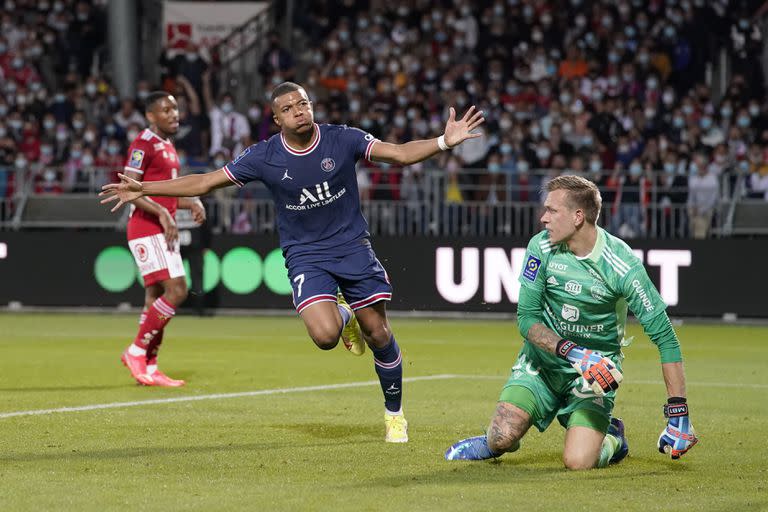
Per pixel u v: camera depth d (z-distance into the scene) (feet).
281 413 44.60
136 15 132.46
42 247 103.19
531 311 32.86
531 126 116.47
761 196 102.06
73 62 136.77
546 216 31.91
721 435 39.73
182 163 109.40
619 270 31.63
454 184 100.48
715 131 120.26
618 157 111.34
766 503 28.30
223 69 136.36
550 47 130.82
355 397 49.65
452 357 68.13
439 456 34.99
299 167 37.29
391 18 135.23
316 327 37.24
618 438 33.91
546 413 33.68
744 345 77.30
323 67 133.39
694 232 96.94
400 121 120.47
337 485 30.30
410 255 98.48
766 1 132.77
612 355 33.60
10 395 49.60
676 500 28.58
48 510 27.14
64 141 124.16
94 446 36.37
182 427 40.70
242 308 100.73
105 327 88.74
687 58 128.88
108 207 104.42
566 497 28.81
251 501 28.17
